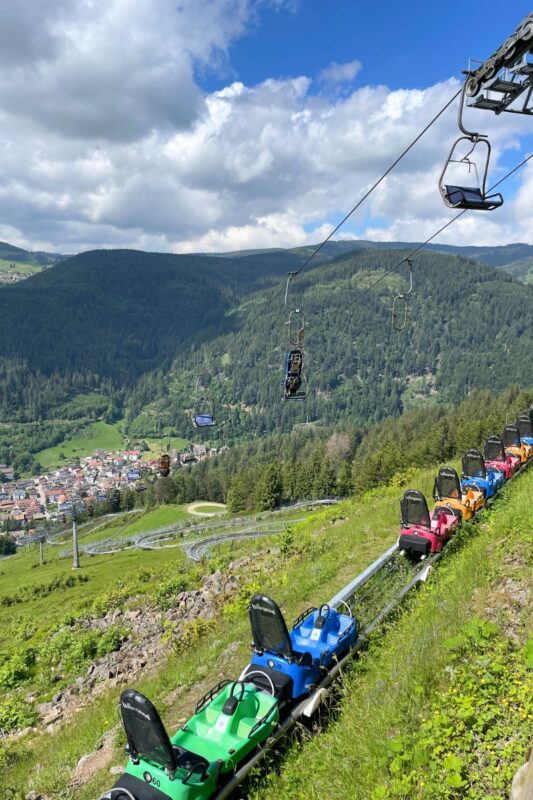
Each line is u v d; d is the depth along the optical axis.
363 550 18.75
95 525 172.38
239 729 8.21
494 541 14.20
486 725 7.31
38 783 11.16
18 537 185.75
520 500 16.95
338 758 7.86
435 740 7.16
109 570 77.38
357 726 8.35
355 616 12.49
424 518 15.41
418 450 108.31
